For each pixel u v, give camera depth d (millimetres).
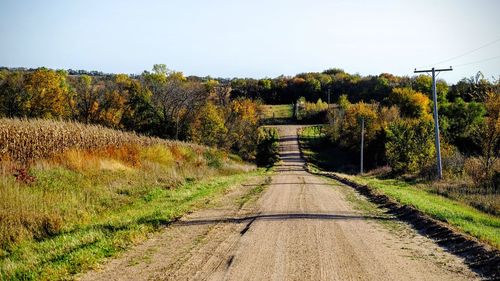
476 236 10328
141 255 8609
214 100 78938
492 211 17719
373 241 10164
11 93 56750
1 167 14859
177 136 61719
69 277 7152
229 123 70500
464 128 56906
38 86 59312
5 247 8992
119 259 8305
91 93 60750
